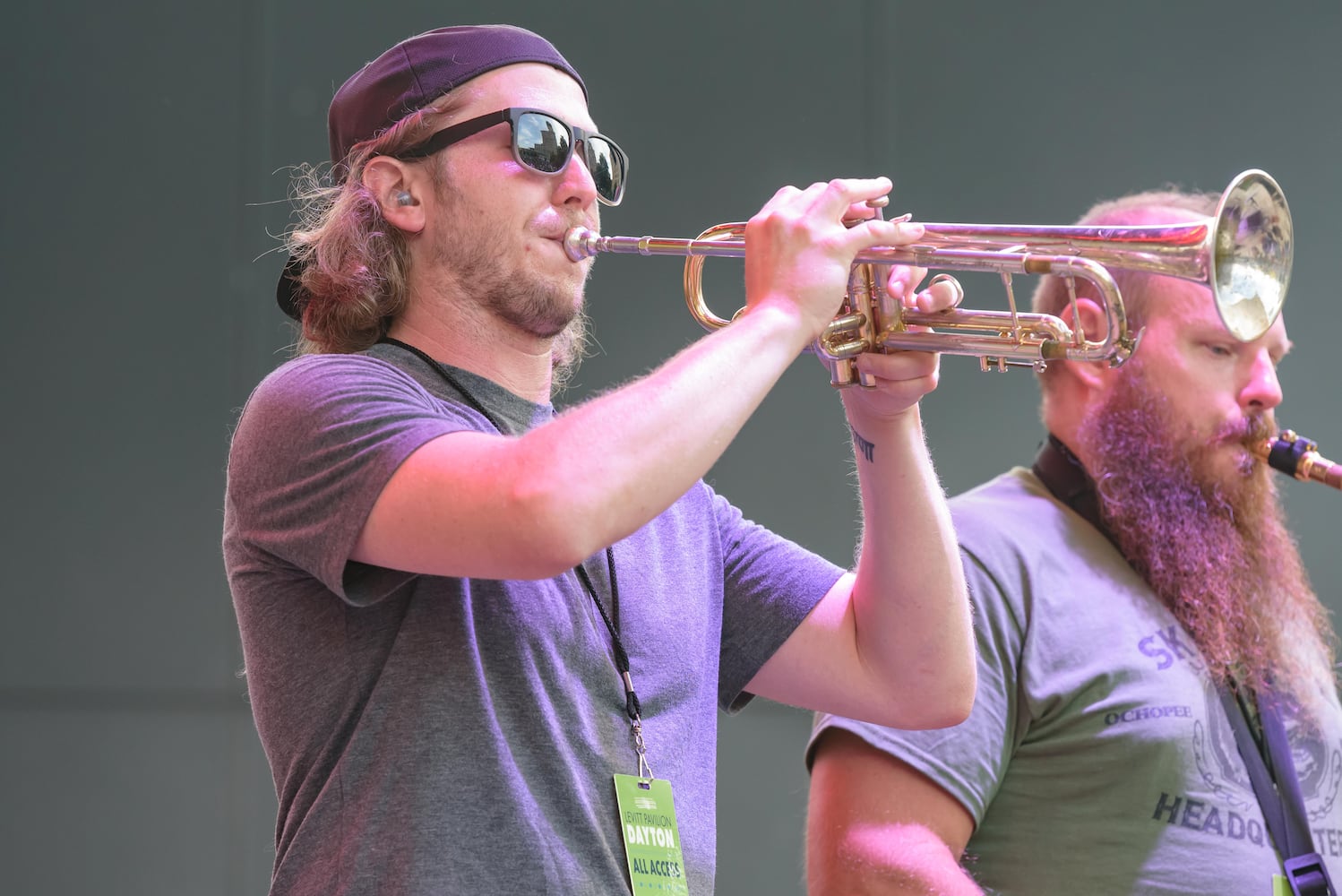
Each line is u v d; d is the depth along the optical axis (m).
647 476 5.24
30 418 16.48
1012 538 8.38
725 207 16.95
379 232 6.70
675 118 17.02
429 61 6.74
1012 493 8.90
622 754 6.00
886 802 7.70
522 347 6.72
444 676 5.66
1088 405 8.88
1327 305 16.36
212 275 16.66
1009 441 16.70
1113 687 7.91
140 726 16.12
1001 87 17.12
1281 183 16.69
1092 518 8.65
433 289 6.64
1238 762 7.89
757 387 5.52
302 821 5.62
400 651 5.69
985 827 7.90
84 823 15.94
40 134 16.73
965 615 6.94
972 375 16.78
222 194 16.72
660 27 17.09
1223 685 8.10
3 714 16.08
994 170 17.05
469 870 5.42
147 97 16.78
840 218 6.01
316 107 16.75
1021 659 7.98
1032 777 7.86
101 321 16.62
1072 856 7.68
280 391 5.87
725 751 16.09
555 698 5.90
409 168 6.70
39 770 16.00
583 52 16.98
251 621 5.94
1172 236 5.83
